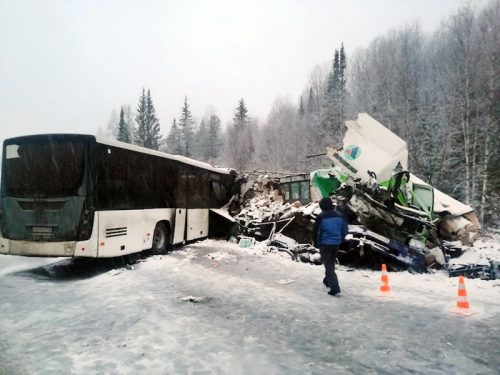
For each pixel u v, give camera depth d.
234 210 17.41
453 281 8.62
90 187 8.02
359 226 9.93
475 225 14.21
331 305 6.26
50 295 6.76
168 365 3.83
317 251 10.62
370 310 6.00
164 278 8.22
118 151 8.97
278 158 62.97
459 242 12.57
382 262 9.99
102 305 6.09
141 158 10.00
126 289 7.22
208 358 4.02
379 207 9.70
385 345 4.48
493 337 4.81
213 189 15.55
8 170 8.34
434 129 35.62
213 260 10.47
